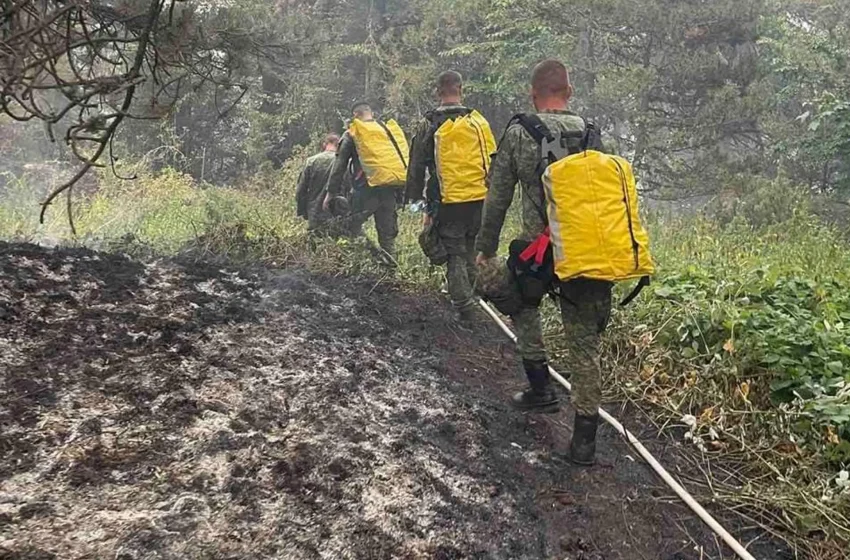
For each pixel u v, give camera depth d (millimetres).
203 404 3008
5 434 2490
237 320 4066
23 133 11445
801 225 7645
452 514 2729
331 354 3932
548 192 2982
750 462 3369
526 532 2742
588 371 3184
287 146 14930
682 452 3506
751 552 2803
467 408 3664
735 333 4164
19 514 2115
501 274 3416
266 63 6445
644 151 11094
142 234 6574
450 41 12727
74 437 2576
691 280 5129
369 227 7746
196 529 2244
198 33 4312
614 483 3182
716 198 9641
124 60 4203
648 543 2809
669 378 4027
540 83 3297
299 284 5090
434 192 4758
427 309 5168
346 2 15461
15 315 3393
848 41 11172
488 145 4680
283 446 2848
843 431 3393
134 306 3895
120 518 2205
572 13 11500
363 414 3318
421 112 12531
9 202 7520
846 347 3891
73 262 4289
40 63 3115
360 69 14852
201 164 14531
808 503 2926
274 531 2348
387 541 2465
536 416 3742
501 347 4715
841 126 9812
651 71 10555
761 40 11016
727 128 11539
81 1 3467
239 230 5859
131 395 2949
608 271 2896
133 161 11844
